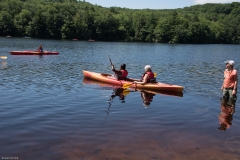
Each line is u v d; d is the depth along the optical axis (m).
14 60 19.84
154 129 6.25
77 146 5.17
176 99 9.36
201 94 10.26
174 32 81.44
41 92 9.69
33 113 7.16
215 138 5.84
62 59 22.12
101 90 10.50
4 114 6.99
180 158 4.86
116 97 9.40
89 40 70.19
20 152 4.85
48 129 6.01
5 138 5.44
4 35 69.12
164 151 5.10
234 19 106.44
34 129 5.98
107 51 34.72
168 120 6.96
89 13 79.94
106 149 5.08
